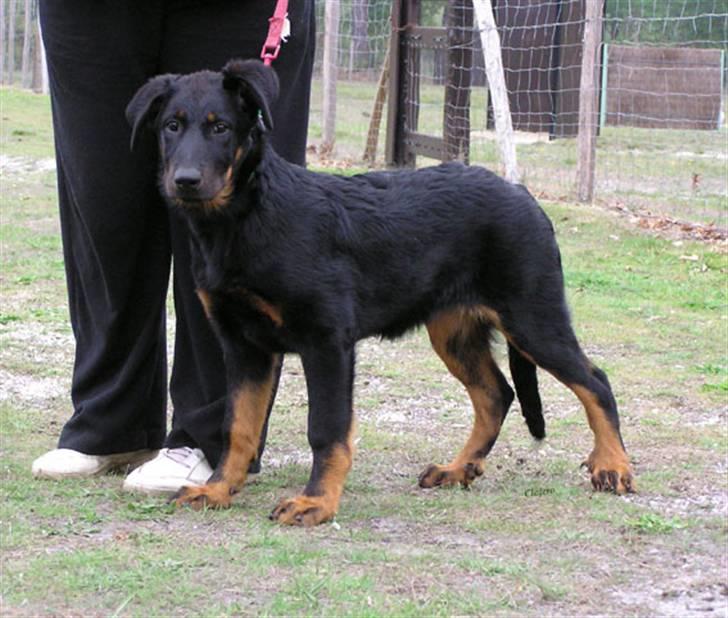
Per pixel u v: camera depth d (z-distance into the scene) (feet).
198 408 17.04
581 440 20.38
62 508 15.74
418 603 12.81
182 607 12.62
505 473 18.40
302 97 17.24
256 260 15.20
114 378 17.63
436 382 24.41
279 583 13.28
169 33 16.44
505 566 13.92
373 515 15.94
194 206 15.03
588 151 43.70
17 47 78.69
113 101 16.39
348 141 59.72
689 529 15.66
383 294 16.34
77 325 18.01
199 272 15.75
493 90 39.47
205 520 15.47
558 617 12.74
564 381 17.35
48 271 33.58
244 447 16.38
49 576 13.28
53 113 17.40
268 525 15.30
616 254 37.06
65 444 17.63
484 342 17.92
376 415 21.99
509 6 53.93
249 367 16.29
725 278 34.35
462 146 48.80
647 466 18.79
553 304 17.21
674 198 45.47
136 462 18.07
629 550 14.84
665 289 32.99
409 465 18.86
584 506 16.53
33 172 49.49
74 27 16.24
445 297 17.02
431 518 15.90
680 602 13.30
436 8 81.97
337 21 54.24
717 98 67.36
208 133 14.88
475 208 16.88
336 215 15.84
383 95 52.60
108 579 13.17
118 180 16.57
